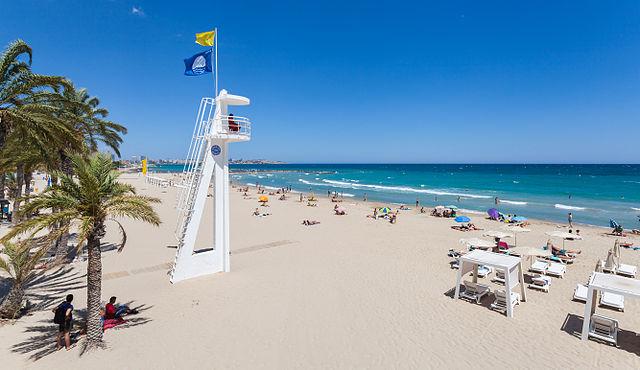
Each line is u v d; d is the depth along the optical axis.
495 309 12.48
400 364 9.10
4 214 28.94
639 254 21.25
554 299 13.50
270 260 18.44
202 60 14.73
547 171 147.25
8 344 9.69
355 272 16.50
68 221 9.67
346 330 10.84
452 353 9.66
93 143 21.31
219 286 14.12
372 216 35.19
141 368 8.66
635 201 48.97
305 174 156.25
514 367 9.05
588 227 30.97
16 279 11.49
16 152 14.12
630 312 12.34
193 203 14.77
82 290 13.88
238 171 192.75
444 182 90.56
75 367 8.63
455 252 19.61
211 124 14.77
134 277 15.34
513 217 32.16
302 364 9.02
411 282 15.22
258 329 10.77
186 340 10.05
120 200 9.64
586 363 9.26
